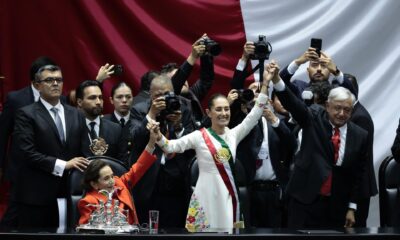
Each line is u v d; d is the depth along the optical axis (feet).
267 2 74.69
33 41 71.67
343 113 53.21
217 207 53.11
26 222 54.85
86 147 56.85
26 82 71.61
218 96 54.39
